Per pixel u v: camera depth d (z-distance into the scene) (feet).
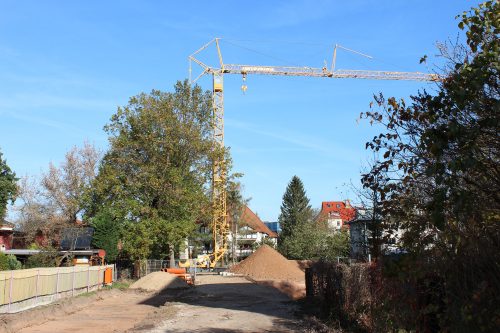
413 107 20.81
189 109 154.40
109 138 146.82
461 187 17.97
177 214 147.84
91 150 188.44
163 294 99.96
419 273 19.76
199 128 155.33
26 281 67.31
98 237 143.95
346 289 44.14
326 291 53.42
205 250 255.29
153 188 144.36
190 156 152.46
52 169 183.83
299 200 287.89
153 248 152.05
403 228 21.66
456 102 17.71
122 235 146.10
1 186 151.23
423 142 18.84
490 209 17.74
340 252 118.11
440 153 17.54
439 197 17.48
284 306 67.67
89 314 67.51
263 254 177.58
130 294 101.65
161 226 141.79
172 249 149.18
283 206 290.97
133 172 146.51
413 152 21.26
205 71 281.13
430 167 17.99
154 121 146.72
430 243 19.90
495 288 16.55
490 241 17.17
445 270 18.86
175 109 151.94
